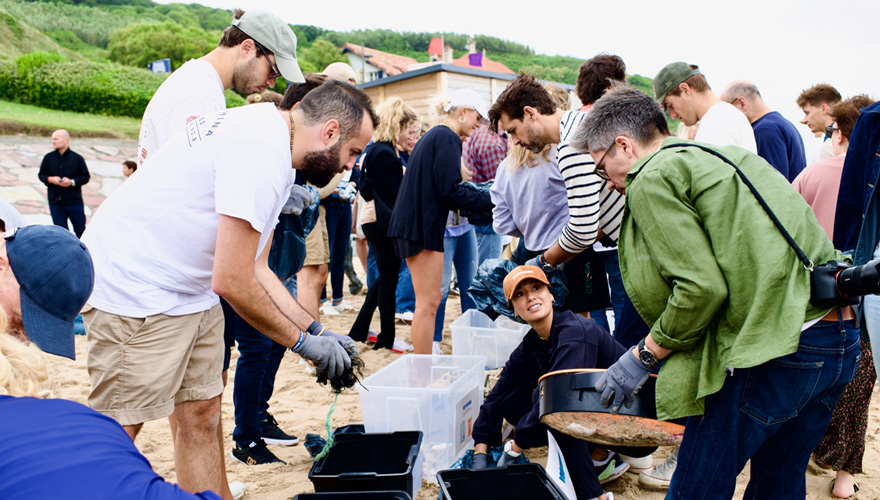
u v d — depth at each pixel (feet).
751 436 6.19
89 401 7.51
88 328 7.38
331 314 21.04
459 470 7.90
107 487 3.18
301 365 16.34
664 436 7.30
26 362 3.60
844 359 6.26
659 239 5.95
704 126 12.00
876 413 13.19
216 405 8.30
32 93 72.23
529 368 10.38
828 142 15.83
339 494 7.41
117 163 57.88
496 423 10.50
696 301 5.71
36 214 42.83
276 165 6.95
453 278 24.97
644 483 10.17
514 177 12.14
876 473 10.66
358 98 7.60
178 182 7.25
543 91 10.58
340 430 10.11
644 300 6.30
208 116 7.48
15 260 4.17
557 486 7.50
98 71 78.84
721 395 6.15
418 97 54.90
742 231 5.84
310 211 11.23
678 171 6.08
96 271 7.30
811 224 6.09
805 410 6.66
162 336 7.38
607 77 11.56
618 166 7.06
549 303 9.74
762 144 13.75
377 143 14.93
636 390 6.58
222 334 8.38
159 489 3.38
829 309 5.94
